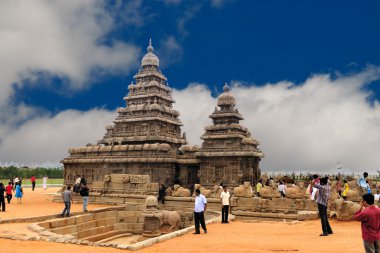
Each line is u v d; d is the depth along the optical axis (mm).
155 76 61375
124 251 15070
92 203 40344
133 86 61219
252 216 29219
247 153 43000
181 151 54562
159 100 60219
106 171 49750
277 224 24391
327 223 18234
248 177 43625
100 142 58750
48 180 92375
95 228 30766
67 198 28938
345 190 30203
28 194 52938
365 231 10188
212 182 44656
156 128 56094
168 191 37375
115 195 39875
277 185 38312
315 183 18438
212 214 31609
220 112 49375
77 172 52500
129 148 48719
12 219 24078
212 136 47344
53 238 16812
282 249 15242
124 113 59312
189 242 17406
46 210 32500
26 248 14680
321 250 14570
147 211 25938
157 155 46625
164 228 26234
